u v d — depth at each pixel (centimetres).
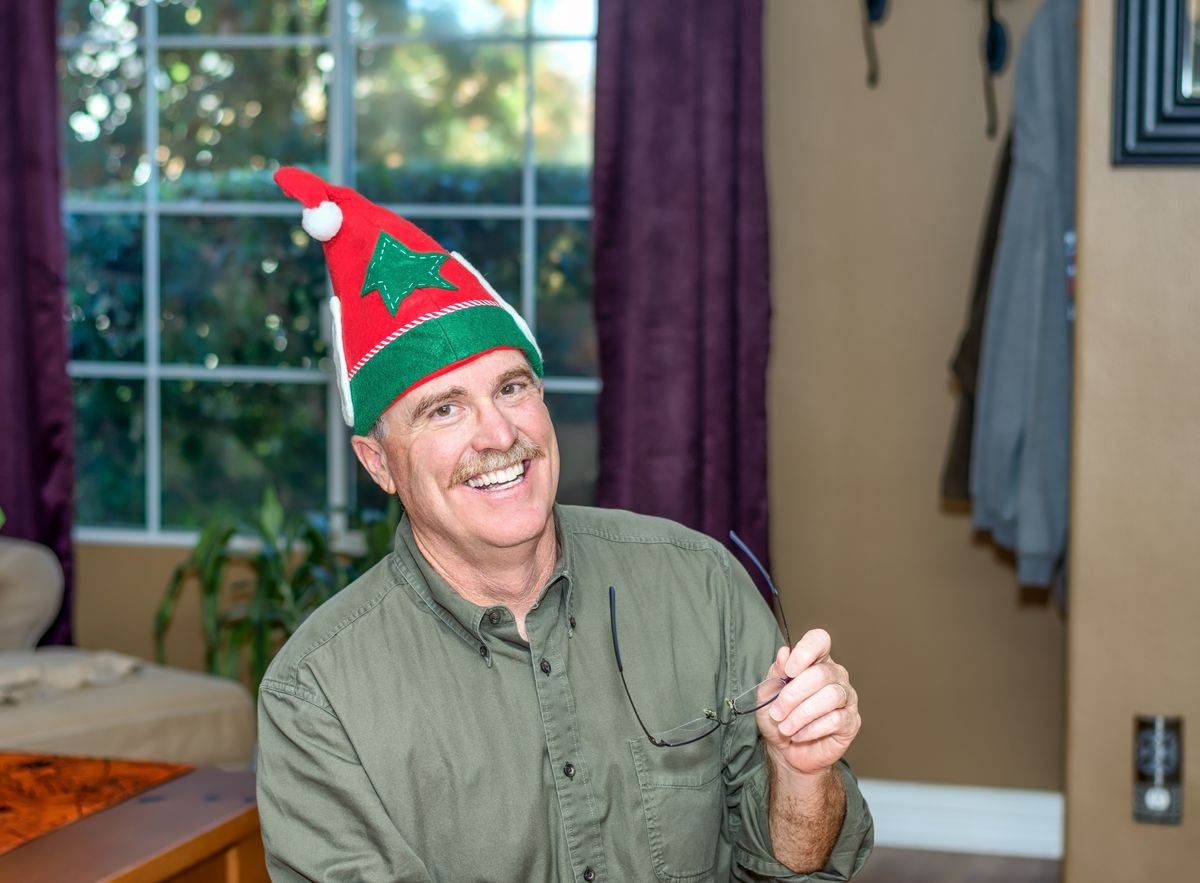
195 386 388
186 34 381
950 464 312
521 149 367
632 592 141
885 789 344
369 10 371
